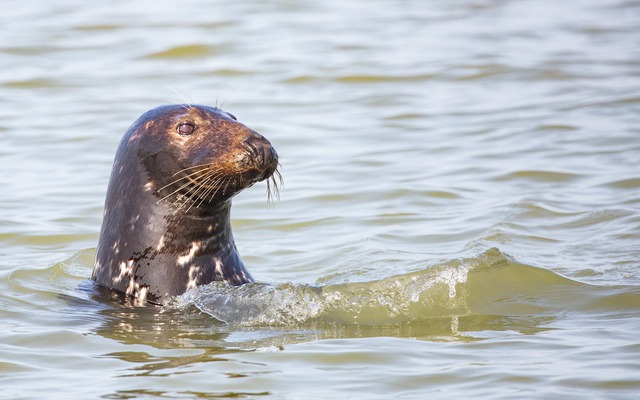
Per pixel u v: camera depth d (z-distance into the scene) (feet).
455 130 202.39
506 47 282.36
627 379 84.84
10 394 83.41
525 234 139.13
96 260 115.65
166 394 82.89
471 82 245.45
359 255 132.26
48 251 137.28
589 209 149.79
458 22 320.09
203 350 94.73
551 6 342.64
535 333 99.45
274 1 349.82
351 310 107.14
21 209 154.71
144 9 334.65
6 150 189.16
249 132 105.40
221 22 314.76
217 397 82.23
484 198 158.71
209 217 109.40
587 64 258.57
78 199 159.94
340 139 197.77
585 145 186.19
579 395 81.82
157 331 101.04
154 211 109.09
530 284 114.42
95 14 325.21
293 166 180.04
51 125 207.10
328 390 83.87
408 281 112.06
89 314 106.93
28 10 333.62
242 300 107.24
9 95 234.17
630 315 104.94
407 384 85.20
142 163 108.68
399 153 187.01
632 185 160.76
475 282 113.50
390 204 157.79
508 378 85.97
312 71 256.11
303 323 104.73
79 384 85.61
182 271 110.01
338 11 338.75
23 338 98.58
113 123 208.23
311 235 144.87
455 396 82.33
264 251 137.80
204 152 103.96
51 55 273.75
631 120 202.18
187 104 110.42
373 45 287.28
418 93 236.02
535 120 205.87
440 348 94.94
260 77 251.39
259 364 90.38
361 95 234.58
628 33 296.10
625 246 131.03
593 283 115.65
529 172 171.22
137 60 269.85
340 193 163.53
